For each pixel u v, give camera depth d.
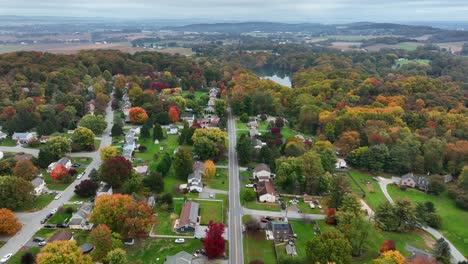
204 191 133.12
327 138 181.12
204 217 115.56
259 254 99.31
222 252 96.69
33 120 182.12
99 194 120.56
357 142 169.38
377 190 142.38
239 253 99.25
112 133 183.00
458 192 136.25
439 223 118.12
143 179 129.00
